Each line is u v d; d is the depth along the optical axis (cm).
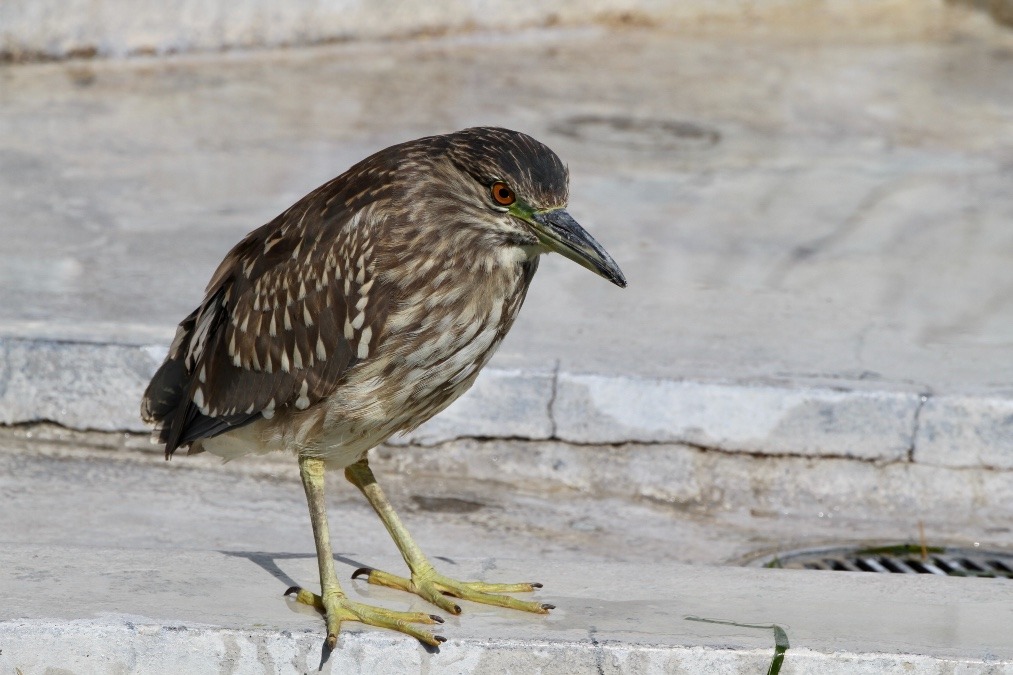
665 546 1048
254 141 1834
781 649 706
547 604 764
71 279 1293
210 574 792
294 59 2330
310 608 745
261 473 1130
